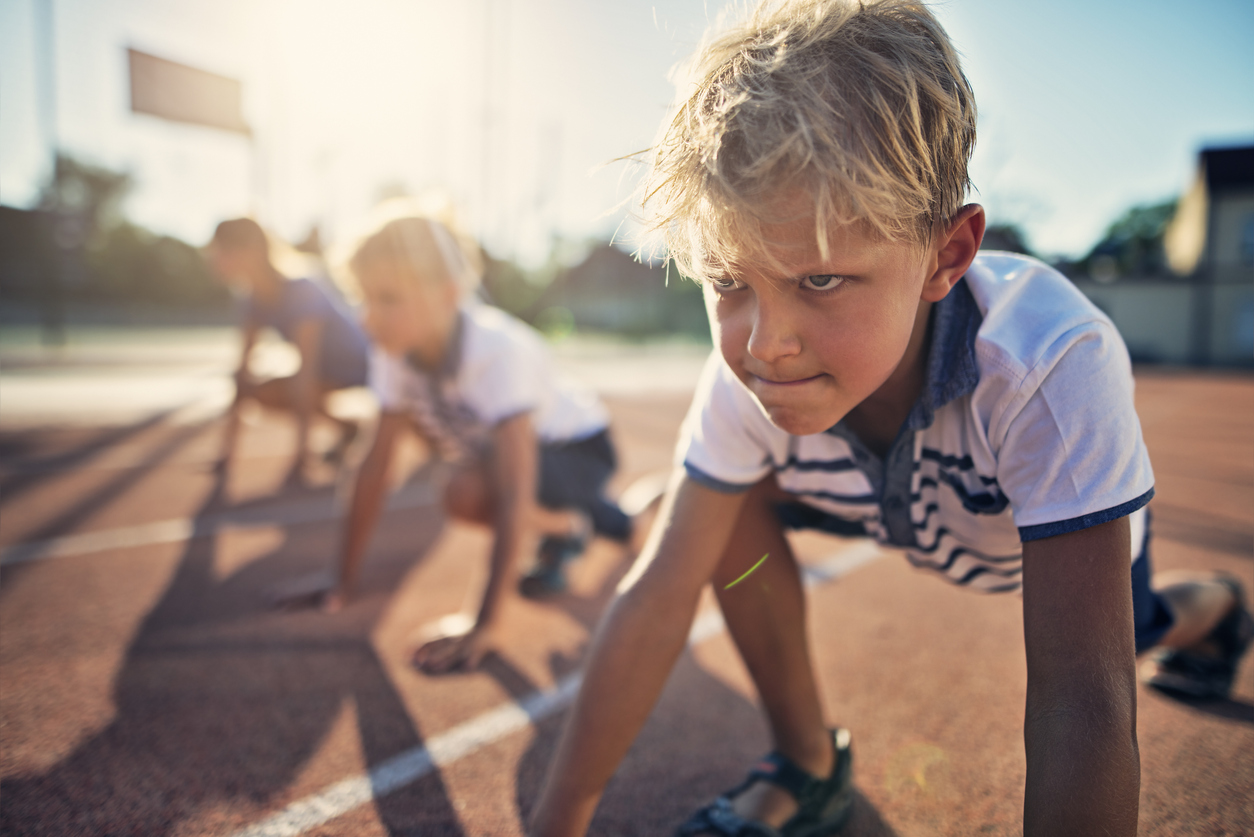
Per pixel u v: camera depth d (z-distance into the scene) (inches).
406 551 113.0
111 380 348.2
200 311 1304.1
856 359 25.1
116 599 89.1
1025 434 30.9
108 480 155.0
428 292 75.0
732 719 62.7
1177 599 56.8
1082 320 31.7
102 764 54.4
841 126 23.3
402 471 183.6
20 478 154.8
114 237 1310.3
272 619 83.5
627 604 37.6
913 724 61.3
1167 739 58.9
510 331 85.1
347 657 73.7
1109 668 27.5
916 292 26.1
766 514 46.8
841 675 70.5
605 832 47.7
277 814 48.9
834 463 40.1
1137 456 30.1
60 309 584.4
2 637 77.4
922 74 25.1
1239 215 880.9
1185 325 915.4
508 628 82.7
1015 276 34.7
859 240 23.5
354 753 56.4
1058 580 29.0
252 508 135.3
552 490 94.1
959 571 46.2
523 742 58.4
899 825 48.6
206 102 454.3
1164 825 48.0
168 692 65.9
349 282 77.4
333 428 175.0
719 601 47.5
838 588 96.1
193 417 249.4
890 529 41.5
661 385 446.3
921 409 34.0
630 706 36.6
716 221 23.9
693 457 39.8
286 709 63.1
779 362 25.4
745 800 45.9
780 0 26.9
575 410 102.5
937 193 25.9
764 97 23.5
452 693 66.4
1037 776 27.0
